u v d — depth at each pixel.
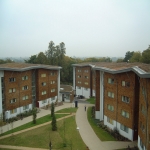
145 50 85.25
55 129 35.47
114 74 35.22
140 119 27.38
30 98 50.28
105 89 38.28
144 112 25.73
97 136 33.22
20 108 46.66
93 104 58.91
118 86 34.22
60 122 40.50
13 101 44.56
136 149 27.78
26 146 28.94
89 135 33.59
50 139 31.47
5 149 27.86
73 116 45.19
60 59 101.06
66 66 102.38
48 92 57.09
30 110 49.19
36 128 36.97
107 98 37.66
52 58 99.81
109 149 28.19
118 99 34.38
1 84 41.22
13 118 42.69
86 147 28.50
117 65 39.41
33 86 52.41
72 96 62.94
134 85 30.50
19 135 33.38
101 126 38.00
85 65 69.81
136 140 31.41
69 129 36.31
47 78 56.41
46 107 53.31
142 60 80.00
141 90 27.05
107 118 37.94
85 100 66.06
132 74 30.73
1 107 41.12
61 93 62.19
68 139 31.56
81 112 48.97
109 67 37.53
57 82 61.03
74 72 76.19
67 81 103.75
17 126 38.34
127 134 32.31
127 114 32.28
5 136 33.00
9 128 37.19
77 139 31.69
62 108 53.22
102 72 40.88
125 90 32.53
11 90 43.94
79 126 38.19
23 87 47.62
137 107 31.03
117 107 34.69
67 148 28.27
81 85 73.75
